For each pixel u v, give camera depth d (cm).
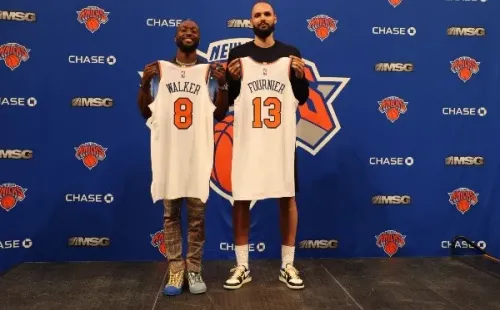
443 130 295
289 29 285
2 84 276
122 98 282
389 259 291
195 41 220
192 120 225
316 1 285
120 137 283
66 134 281
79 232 285
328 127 290
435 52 292
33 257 284
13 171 279
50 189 282
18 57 276
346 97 290
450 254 300
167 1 280
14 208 281
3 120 277
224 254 290
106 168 284
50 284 241
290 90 230
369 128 292
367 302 216
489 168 298
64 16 277
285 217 240
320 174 292
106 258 287
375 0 288
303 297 221
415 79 292
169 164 224
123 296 223
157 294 226
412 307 210
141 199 286
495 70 295
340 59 288
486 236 300
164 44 281
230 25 282
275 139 232
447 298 222
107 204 285
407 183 295
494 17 294
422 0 290
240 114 229
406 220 296
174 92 223
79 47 279
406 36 290
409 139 294
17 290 232
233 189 231
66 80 279
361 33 288
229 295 224
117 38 279
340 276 255
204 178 222
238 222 238
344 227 294
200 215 227
